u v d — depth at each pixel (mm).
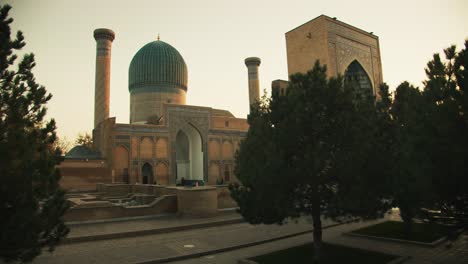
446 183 5035
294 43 25141
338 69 23438
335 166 6414
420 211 5910
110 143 27766
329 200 6746
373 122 7020
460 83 5055
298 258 7203
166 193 15234
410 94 6234
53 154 5273
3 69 4895
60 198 5074
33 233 4504
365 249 7824
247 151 7223
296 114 6461
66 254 7938
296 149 6742
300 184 6645
